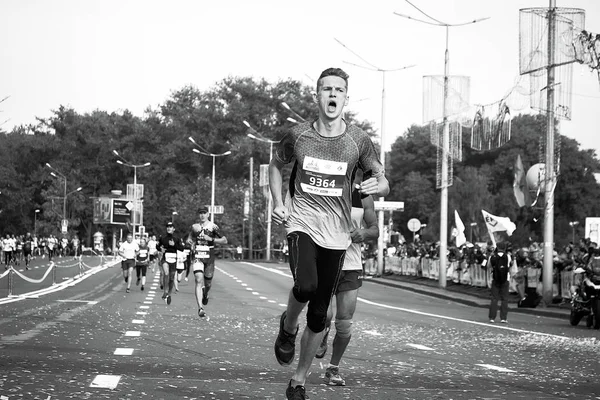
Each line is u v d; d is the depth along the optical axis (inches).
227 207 4082.2
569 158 4156.0
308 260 292.8
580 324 967.0
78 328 626.8
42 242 3828.7
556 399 368.5
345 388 376.8
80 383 351.6
